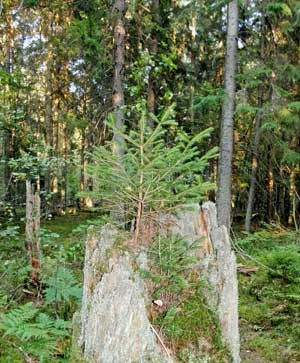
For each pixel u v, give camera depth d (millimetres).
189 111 11195
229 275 2930
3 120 7703
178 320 2744
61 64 12070
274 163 13383
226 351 2787
